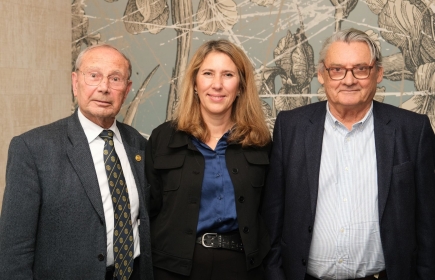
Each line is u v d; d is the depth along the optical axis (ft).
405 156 5.60
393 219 5.49
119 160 5.71
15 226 4.93
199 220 5.73
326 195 5.67
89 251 5.19
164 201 5.98
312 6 7.93
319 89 8.00
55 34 9.35
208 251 5.67
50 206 5.13
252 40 8.40
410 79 7.47
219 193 5.82
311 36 7.98
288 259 5.88
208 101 5.92
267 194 6.25
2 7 8.07
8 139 8.30
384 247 5.46
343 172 5.67
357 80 5.45
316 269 5.72
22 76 8.56
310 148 5.84
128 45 9.35
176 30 8.93
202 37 8.75
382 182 5.50
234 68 5.97
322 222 5.64
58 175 5.21
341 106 5.66
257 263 5.82
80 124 5.61
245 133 6.13
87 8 9.62
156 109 9.23
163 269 5.79
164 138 6.21
